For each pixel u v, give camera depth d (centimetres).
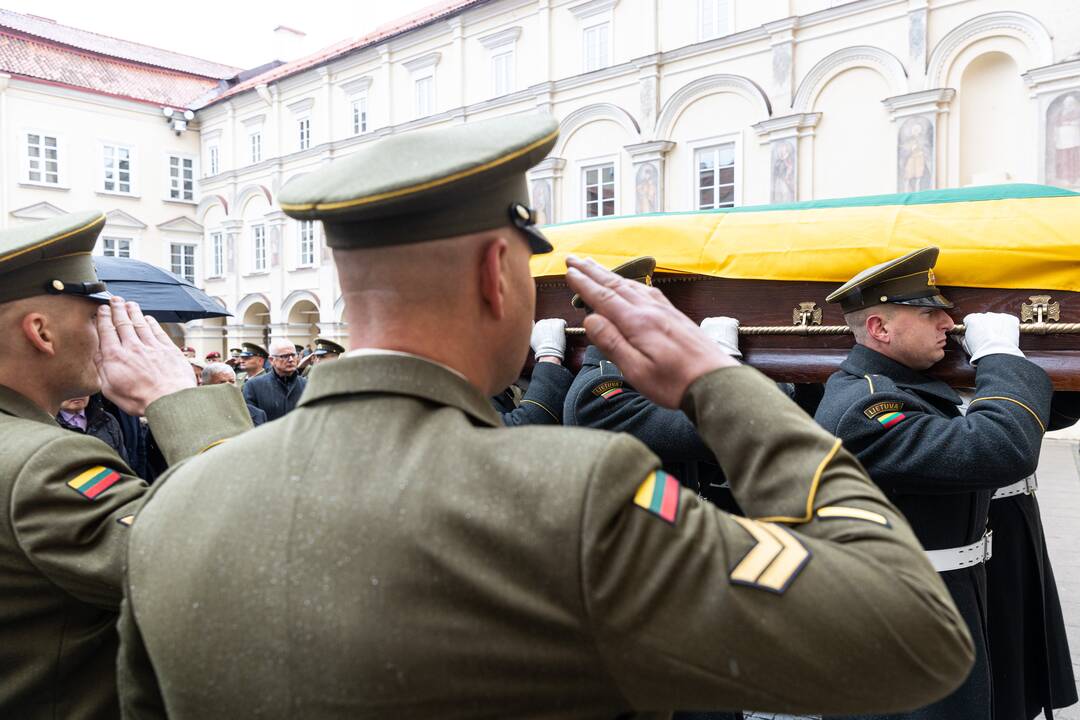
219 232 2597
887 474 218
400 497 79
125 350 137
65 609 124
